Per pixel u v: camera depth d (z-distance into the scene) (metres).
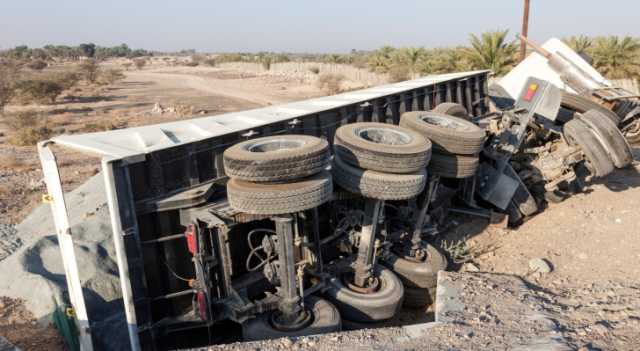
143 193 5.11
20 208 11.37
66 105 36.28
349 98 8.80
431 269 7.09
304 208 5.02
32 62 92.06
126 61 168.88
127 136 5.93
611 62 27.34
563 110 10.82
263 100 38.72
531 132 9.87
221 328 5.97
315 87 49.66
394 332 4.84
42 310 6.54
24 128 22.70
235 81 63.09
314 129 7.54
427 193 7.29
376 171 5.88
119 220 4.71
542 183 9.25
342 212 7.11
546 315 5.23
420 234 7.79
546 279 6.96
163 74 86.00
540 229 8.68
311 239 6.74
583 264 7.24
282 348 4.55
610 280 6.48
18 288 7.02
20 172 14.85
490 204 9.40
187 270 5.57
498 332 4.79
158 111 31.25
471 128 7.61
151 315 5.19
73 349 5.78
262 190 4.89
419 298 7.15
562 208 9.25
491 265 7.75
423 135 7.17
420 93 10.34
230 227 5.27
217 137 5.95
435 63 33.44
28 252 7.74
